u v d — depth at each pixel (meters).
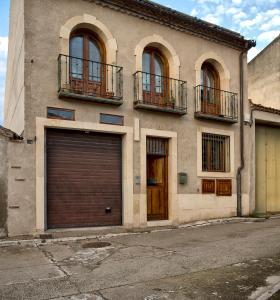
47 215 9.70
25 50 9.37
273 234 9.84
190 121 12.34
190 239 9.26
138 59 11.23
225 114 13.28
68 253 7.70
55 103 9.70
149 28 11.60
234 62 13.84
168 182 11.91
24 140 9.23
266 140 15.27
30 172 9.24
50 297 5.14
